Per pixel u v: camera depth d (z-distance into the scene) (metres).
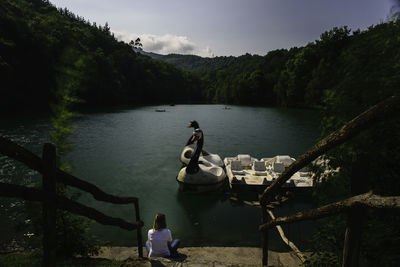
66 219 4.46
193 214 8.80
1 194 1.52
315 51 53.31
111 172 14.07
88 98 64.25
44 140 21.22
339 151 2.66
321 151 1.67
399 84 2.20
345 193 2.72
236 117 47.00
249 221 8.23
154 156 17.89
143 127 32.50
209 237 7.28
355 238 1.58
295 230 6.98
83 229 4.62
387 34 2.45
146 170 14.51
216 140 24.00
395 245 1.96
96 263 3.90
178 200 10.06
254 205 9.37
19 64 44.78
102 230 7.46
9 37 44.38
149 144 22.08
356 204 1.42
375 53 2.51
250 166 13.01
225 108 73.12
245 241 7.02
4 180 11.40
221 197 10.22
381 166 2.18
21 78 45.44
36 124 30.06
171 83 128.88
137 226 4.11
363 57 2.63
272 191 2.64
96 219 2.75
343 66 3.01
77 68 4.17
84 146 20.72
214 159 14.09
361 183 1.54
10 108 43.78
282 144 22.11
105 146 20.94
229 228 7.79
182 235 7.43
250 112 58.91
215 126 34.22
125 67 103.00
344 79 2.80
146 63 126.12
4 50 43.16
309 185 9.95
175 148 20.62
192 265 3.28
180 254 5.52
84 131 28.22
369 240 2.07
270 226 2.82
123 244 6.74
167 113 54.94
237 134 27.52
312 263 3.00
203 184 10.48
